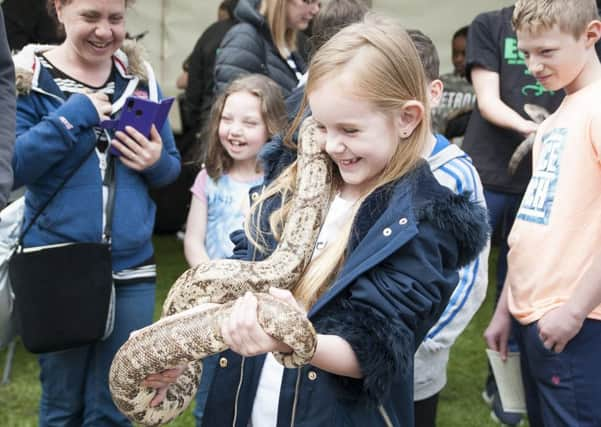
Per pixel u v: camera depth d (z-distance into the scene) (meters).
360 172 2.53
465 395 6.05
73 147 4.12
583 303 3.35
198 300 2.68
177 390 2.76
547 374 3.55
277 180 2.90
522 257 3.67
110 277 4.11
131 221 4.25
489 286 8.74
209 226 4.92
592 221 3.51
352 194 2.74
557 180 3.59
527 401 3.84
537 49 3.68
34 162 3.98
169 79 10.72
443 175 3.46
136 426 4.44
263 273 2.65
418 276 2.42
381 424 2.58
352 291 2.45
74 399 4.36
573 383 3.49
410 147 2.55
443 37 10.16
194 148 10.06
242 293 2.66
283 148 3.05
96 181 4.19
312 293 2.60
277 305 2.19
